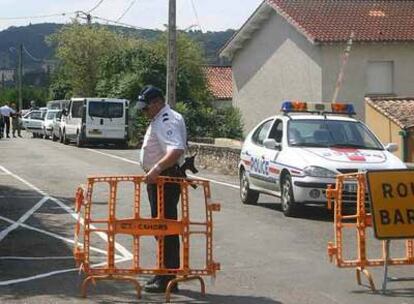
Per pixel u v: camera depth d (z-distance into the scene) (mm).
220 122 39094
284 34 37406
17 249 11016
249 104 41031
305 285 8867
